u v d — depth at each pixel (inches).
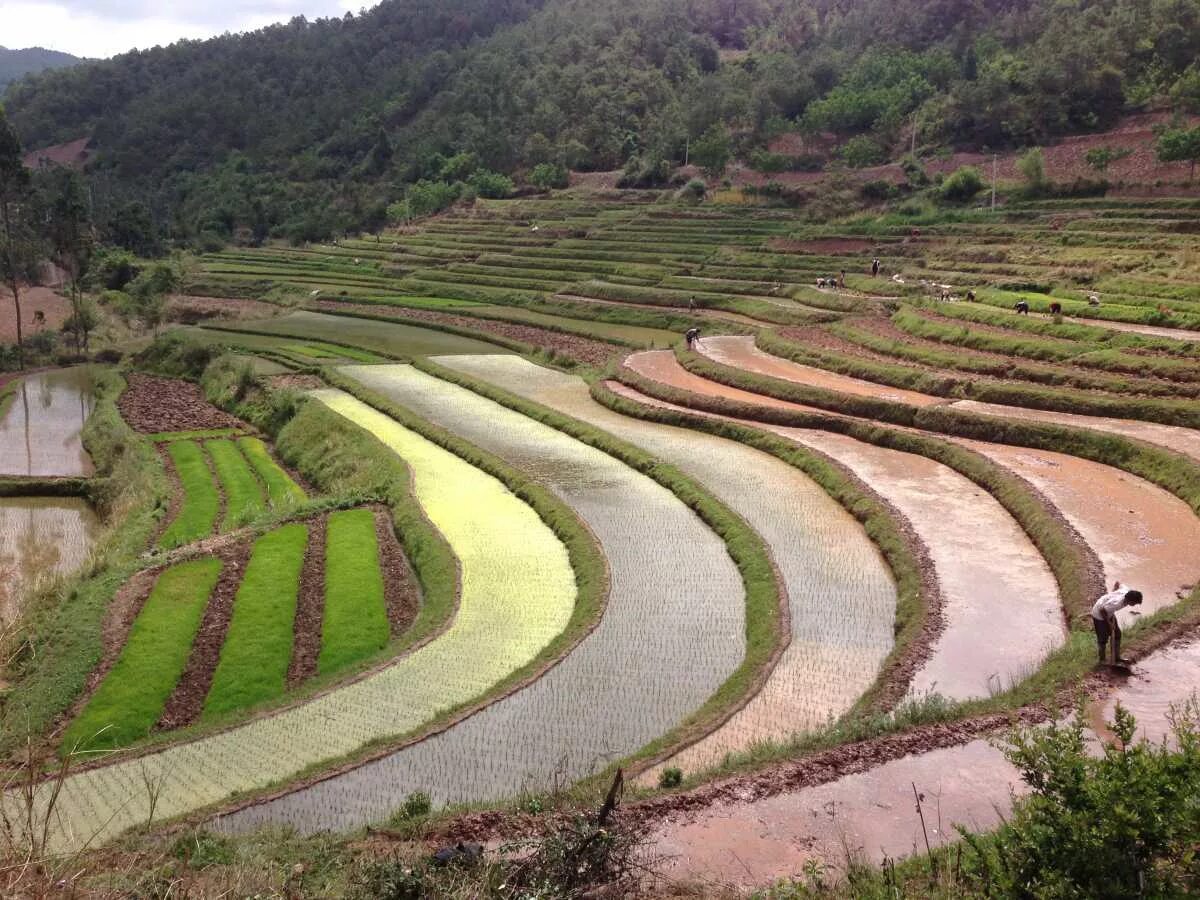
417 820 693.9
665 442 2037.4
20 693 1168.2
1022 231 3587.6
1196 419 1776.6
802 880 585.6
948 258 3555.6
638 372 2576.3
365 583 1467.8
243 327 3730.3
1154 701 822.5
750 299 3467.0
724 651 1149.7
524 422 2287.2
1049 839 478.3
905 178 4712.1
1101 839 462.6
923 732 784.3
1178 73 4692.4
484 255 4771.2
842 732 800.9
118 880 547.5
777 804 688.4
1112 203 3681.1
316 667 1236.5
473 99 7573.8
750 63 7175.2
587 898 549.6
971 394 2103.8
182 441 2463.1
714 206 4945.9
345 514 1769.2
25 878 441.4
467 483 1862.7
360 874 585.9
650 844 601.0
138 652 1254.9
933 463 1792.6
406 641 1240.8
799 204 4795.8
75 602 1409.9
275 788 874.8
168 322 4239.7
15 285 3730.3
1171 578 1176.8
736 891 575.8
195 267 5162.4
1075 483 1569.9
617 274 4089.6
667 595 1306.6
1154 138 4254.4
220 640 1301.7
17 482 2154.3
